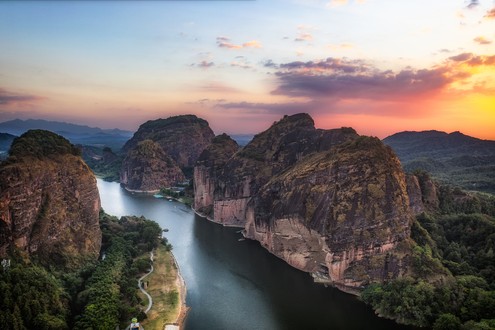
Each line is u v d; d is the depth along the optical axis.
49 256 150.38
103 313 122.88
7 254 129.62
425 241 170.00
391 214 166.25
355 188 172.50
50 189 161.12
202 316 143.62
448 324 122.62
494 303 126.81
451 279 146.00
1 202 130.62
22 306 110.88
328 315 144.50
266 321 140.12
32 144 166.00
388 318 141.12
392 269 156.88
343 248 163.62
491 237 167.12
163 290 159.88
